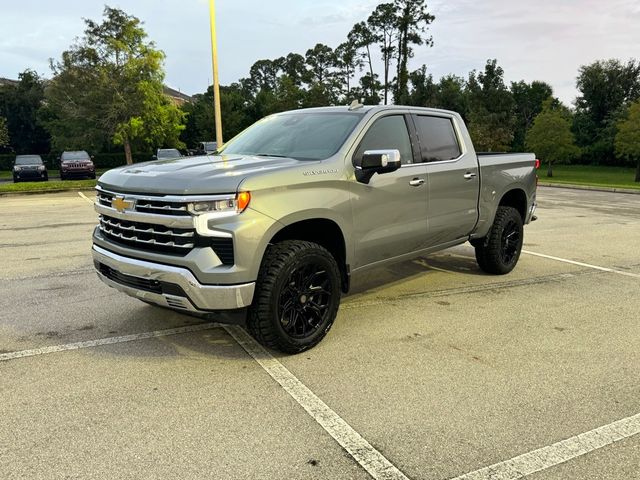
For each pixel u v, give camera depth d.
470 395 3.38
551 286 6.03
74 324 4.68
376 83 56.28
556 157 40.28
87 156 28.38
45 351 4.07
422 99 48.91
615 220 11.89
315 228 4.24
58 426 3.00
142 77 30.75
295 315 3.93
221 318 3.74
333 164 4.14
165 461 2.68
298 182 3.82
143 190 3.67
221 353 4.05
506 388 3.48
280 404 3.26
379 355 4.02
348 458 2.71
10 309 5.08
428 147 5.16
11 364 3.83
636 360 3.96
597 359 3.97
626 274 6.62
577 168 53.75
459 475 2.57
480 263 6.43
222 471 2.60
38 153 51.66
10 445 2.81
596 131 58.91
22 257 7.42
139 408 3.21
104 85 30.30
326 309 4.12
